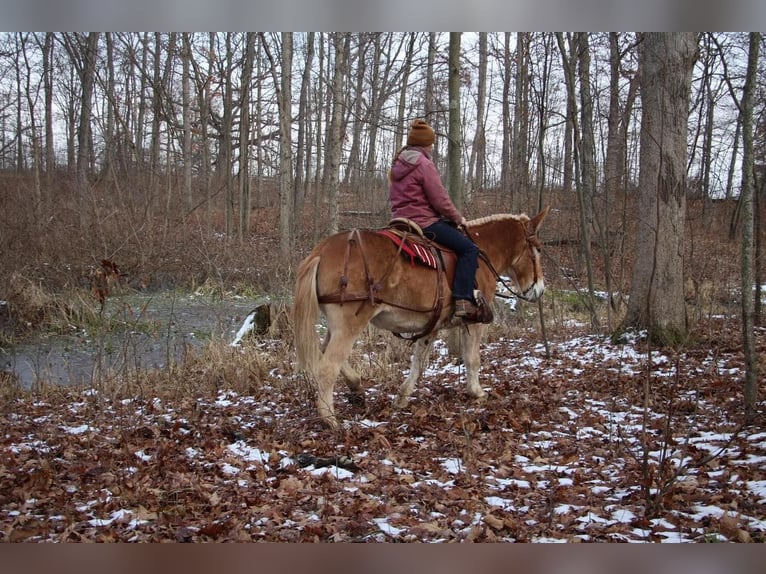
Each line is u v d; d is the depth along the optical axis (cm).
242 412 707
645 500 439
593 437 589
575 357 938
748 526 392
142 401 764
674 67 904
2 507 436
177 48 2486
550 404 694
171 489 463
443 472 505
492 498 455
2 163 2786
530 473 503
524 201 2089
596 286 1548
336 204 1555
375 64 2356
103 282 823
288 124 1870
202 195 3056
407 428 623
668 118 913
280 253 1844
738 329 1007
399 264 617
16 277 1386
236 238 2152
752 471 478
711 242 1510
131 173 2375
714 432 580
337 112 1568
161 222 1942
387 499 452
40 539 390
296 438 588
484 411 673
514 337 1140
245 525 411
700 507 427
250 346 991
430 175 650
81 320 1305
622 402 698
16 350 1157
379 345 1031
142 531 402
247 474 504
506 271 779
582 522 414
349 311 607
